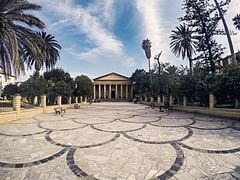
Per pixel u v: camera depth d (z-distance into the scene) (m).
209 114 14.39
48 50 28.11
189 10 20.58
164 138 7.19
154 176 4.11
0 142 6.81
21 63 13.40
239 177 4.01
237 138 6.99
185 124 10.27
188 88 18.00
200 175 4.14
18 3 11.95
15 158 5.24
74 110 21.92
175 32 30.09
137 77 55.19
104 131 8.62
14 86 29.58
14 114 12.37
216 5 18.61
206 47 19.61
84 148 6.07
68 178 4.05
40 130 8.93
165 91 27.95
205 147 6.00
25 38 12.99
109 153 5.59
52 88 25.08
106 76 64.44
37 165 4.77
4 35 11.61
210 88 14.02
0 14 11.35
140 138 7.24
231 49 17.11
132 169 4.48
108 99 59.00
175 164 4.74
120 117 14.11
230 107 13.90
